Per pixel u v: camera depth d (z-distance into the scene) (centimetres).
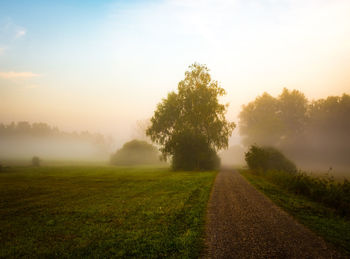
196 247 551
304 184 1280
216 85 3991
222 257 492
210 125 3769
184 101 3922
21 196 1334
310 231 657
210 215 836
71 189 1570
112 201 1155
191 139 3519
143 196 1273
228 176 2256
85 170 3325
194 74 4022
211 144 3853
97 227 739
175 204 1030
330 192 1024
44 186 1708
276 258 483
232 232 652
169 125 4038
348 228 693
